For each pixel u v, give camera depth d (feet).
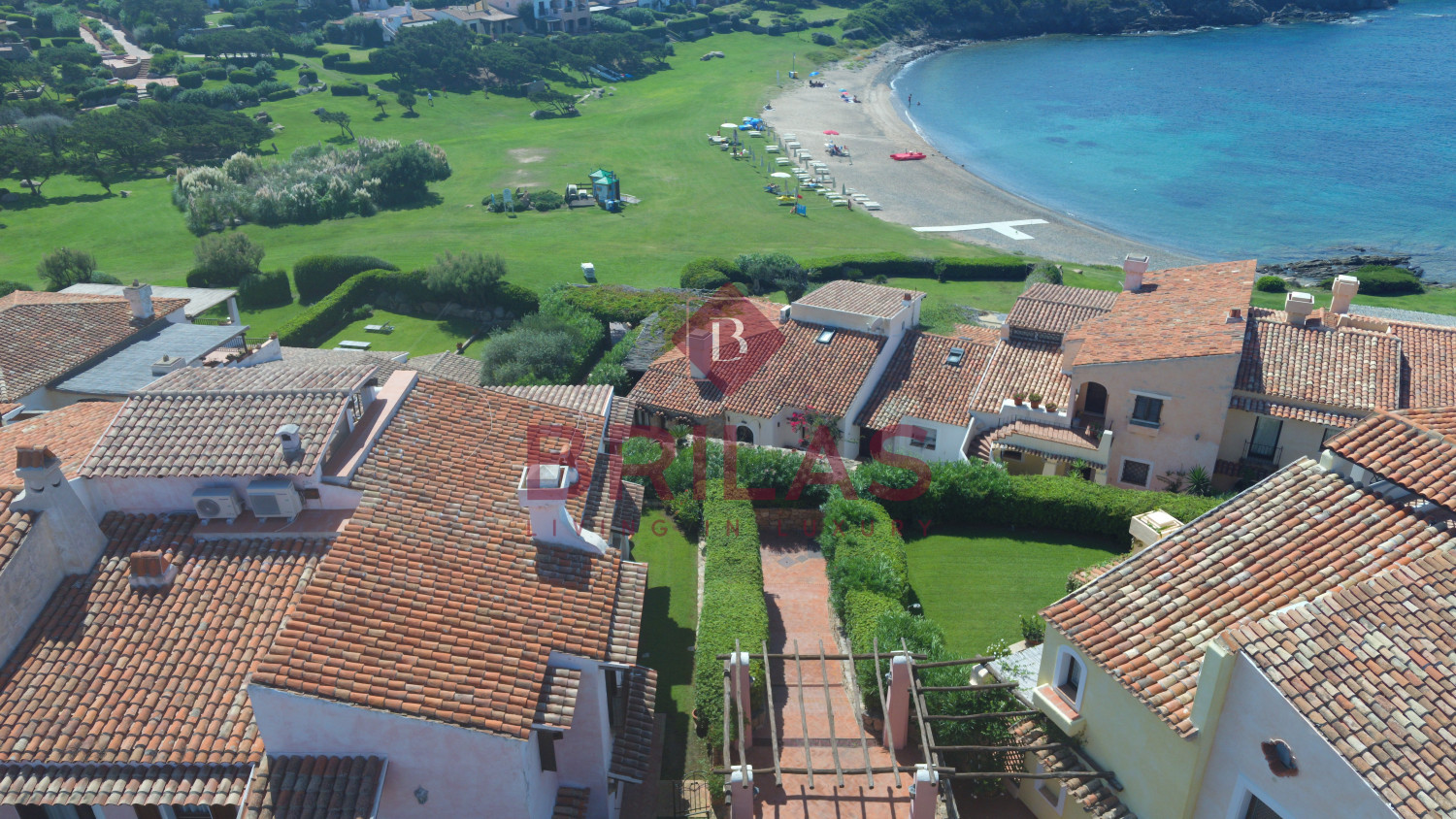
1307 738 53.67
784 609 108.47
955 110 526.98
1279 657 56.34
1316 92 532.73
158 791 60.85
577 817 70.59
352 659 62.03
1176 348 129.80
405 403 88.02
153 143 390.01
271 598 70.28
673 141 452.35
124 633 68.33
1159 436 133.08
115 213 341.21
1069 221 345.51
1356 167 400.47
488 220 344.49
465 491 79.36
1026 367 151.12
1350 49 637.30
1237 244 319.06
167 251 306.55
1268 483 74.54
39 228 325.01
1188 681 62.54
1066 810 72.59
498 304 246.27
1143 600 69.51
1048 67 627.05
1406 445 69.21
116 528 75.10
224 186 345.51
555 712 63.46
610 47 583.99
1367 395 126.31
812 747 85.66
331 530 74.08
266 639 67.92
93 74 489.67
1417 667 55.21
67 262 252.83
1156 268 295.48
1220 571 69.15
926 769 69.46
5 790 60.59
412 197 370.53
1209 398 127.95
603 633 69.41
